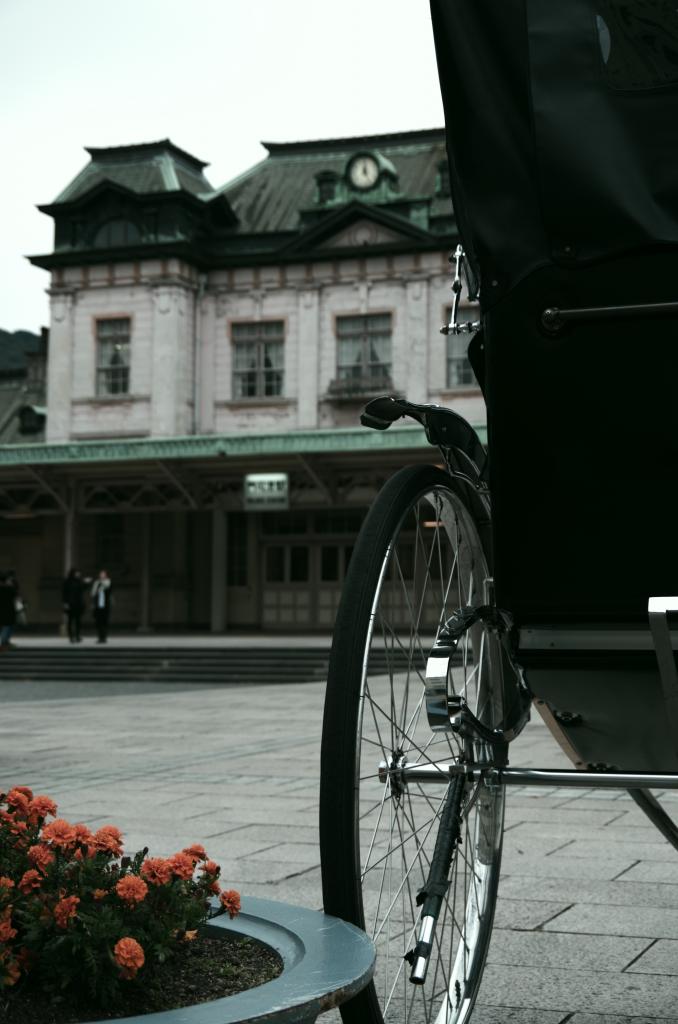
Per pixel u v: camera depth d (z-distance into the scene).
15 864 1.83
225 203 35.97
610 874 4.08
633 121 1.80
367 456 28.38
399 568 1.95
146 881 1.81
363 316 33.81
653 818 2.47
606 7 1.81
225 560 33.69
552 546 1.86
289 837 4.84
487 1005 2.59
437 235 33.19
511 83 1.86
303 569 33.75
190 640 27.91
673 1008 2.56
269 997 1.48
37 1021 1.59
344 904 1.72
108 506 33.47
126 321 34.81
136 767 7.55
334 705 1.74
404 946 2.01
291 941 1.82
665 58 1.79
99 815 5.46
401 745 1.97
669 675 1.80
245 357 34.84
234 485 31.56
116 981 1.64
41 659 22.95
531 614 1.91
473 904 2.26
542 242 1.83
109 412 34.75
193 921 1.83
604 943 3.13
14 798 1.98
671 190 1.77
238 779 6.87
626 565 1.82
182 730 10.67
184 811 5.58
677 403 1.77
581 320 1.81
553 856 4.43
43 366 41.81
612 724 2.10
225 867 4.20
